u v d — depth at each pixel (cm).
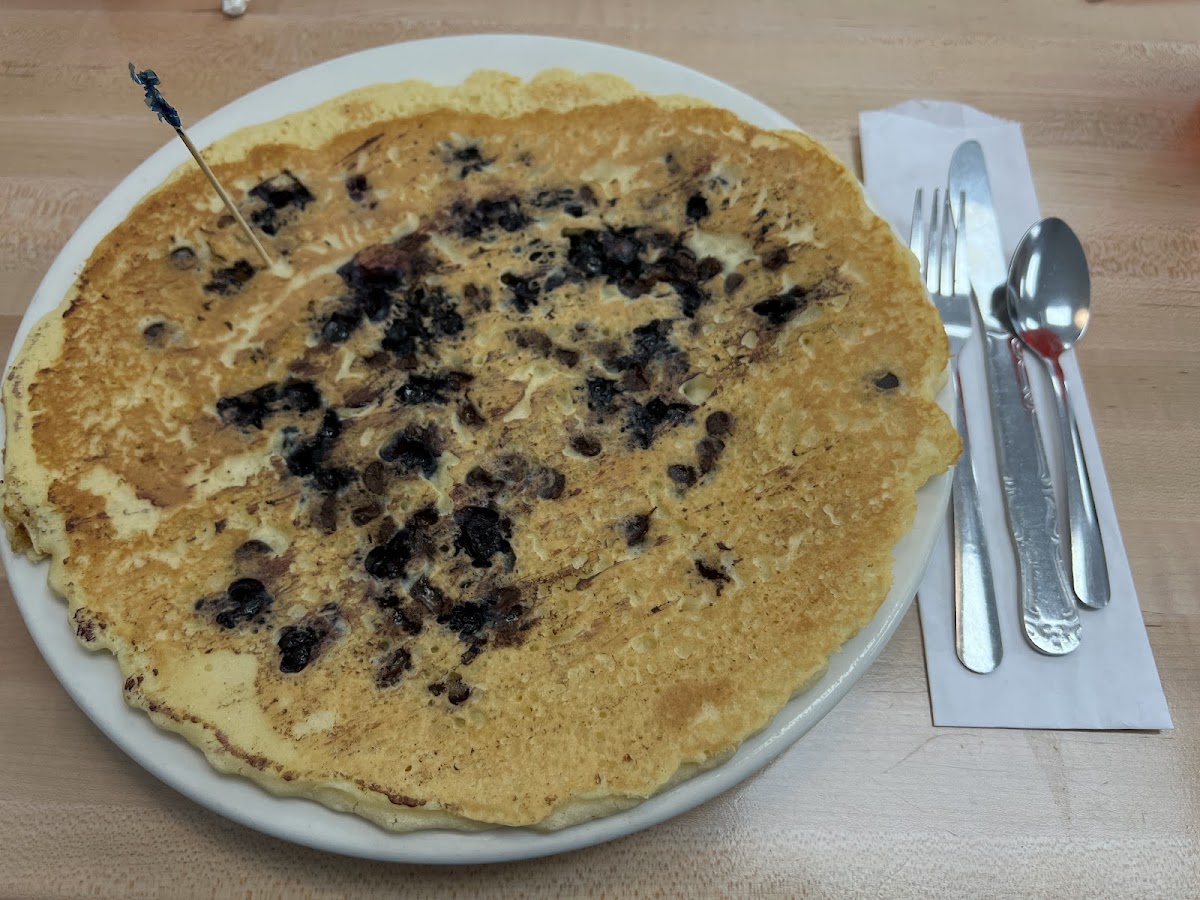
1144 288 39
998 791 30
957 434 31
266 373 33
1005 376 35
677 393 33
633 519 31
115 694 28
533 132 36
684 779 28
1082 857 29
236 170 35
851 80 43
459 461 32
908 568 30
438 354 34
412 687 29
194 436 32
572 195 36
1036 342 36
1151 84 43
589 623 29
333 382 33
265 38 44
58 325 33
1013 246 39
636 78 39
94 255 34
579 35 44
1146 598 33
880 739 31
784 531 30
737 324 34
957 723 31
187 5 44
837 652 29
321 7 44
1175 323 38
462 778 27
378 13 44
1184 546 34
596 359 34
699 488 31
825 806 30
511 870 29
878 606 29
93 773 30
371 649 29
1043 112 43
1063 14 45
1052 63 44
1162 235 40
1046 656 31
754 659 29
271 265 34
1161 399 36
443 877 29
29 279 38
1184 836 30
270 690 28
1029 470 33
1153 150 42
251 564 30
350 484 32
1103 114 43
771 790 30
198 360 33
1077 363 37
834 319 33
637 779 27
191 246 34
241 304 34
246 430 32
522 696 28
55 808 29
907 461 31
